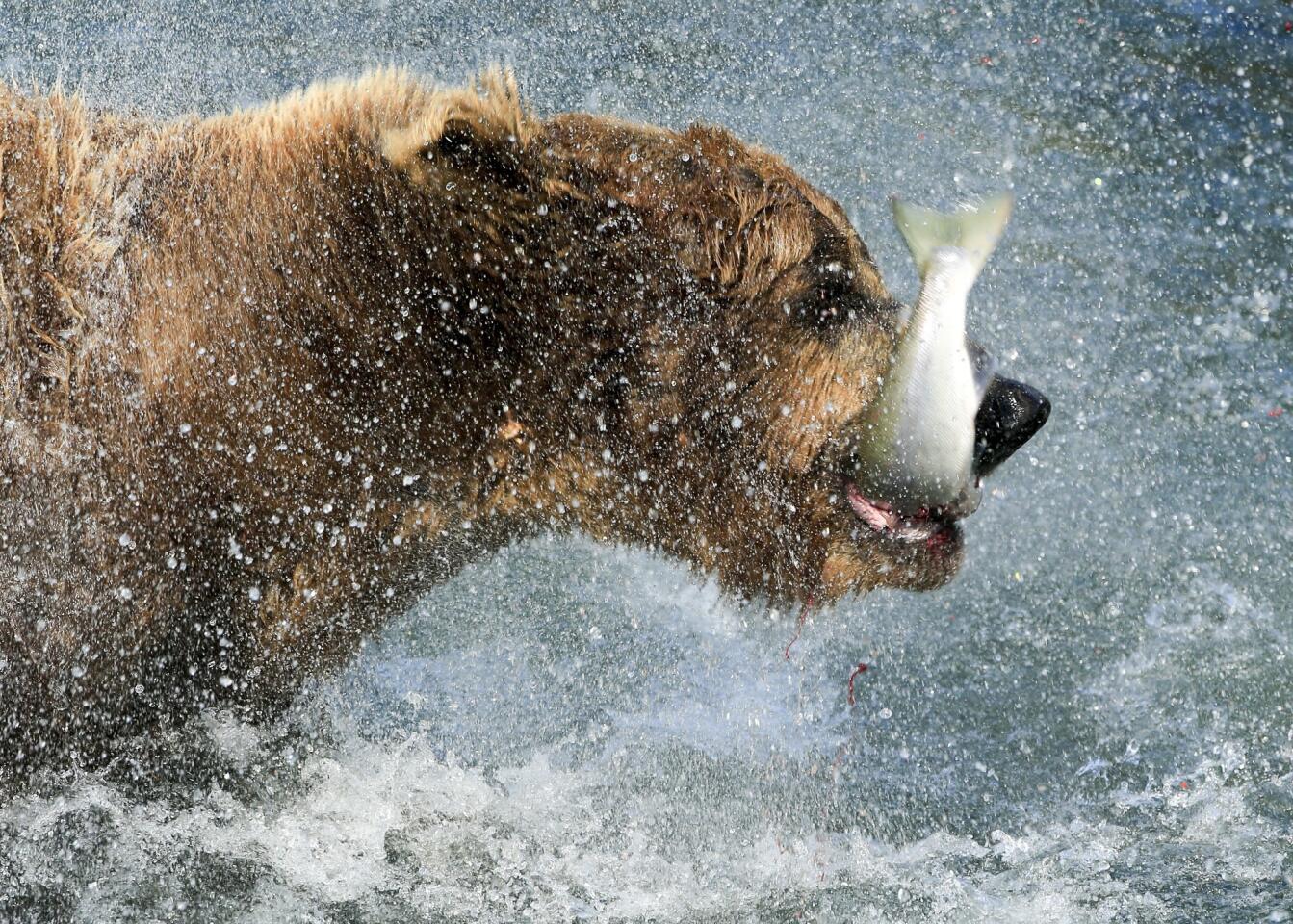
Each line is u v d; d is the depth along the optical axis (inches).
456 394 363.9
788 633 421.1
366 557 380.2
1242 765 446.9
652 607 523.2
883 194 705.0
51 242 340.2
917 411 352.2
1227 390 625.6
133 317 345.7
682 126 749.3
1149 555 546.9
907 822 431.5
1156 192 743.7
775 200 368.8
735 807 435.8
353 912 372.5
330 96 366.3
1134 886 393.4
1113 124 794.8
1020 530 561.0
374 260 352.5
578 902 386.6
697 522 390.0
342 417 358.9
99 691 348.8
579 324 362.0
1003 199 358.9
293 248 352.8
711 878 402.6
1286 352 644.1
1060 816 431.8
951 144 764.0
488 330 359.3
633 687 487.8
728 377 369.7
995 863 409.7
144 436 344.2
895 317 374.3
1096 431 601.9
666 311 363.9
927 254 356.2
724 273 364.2
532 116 376.2
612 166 364.8
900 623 521.0
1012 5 901.2
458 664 492.7
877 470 363.9
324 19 812.0
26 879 348.2
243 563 363.6
